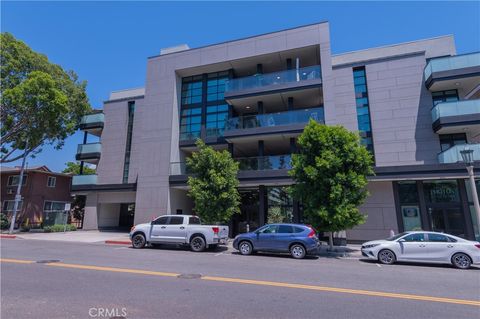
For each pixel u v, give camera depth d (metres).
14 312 5.36
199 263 11.02
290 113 21.34
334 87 22.77
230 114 24.16
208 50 24.97
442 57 19.81
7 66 24.55
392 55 23.06
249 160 21.25
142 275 8.64
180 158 24.91
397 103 21.14
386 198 19.98
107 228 29.19
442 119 18.70
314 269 10.30
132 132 29.33
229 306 5.89
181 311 5.53
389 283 8.29
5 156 27.62
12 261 10.75
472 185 14.14
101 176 29.20
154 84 25.83
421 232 12.71
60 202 34.66
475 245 11.55
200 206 17.78
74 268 9.56
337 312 5.65
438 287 7.93
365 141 21.31
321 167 14.95
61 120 27.88
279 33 23.12
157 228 15.69
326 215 14.62
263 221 20.75
